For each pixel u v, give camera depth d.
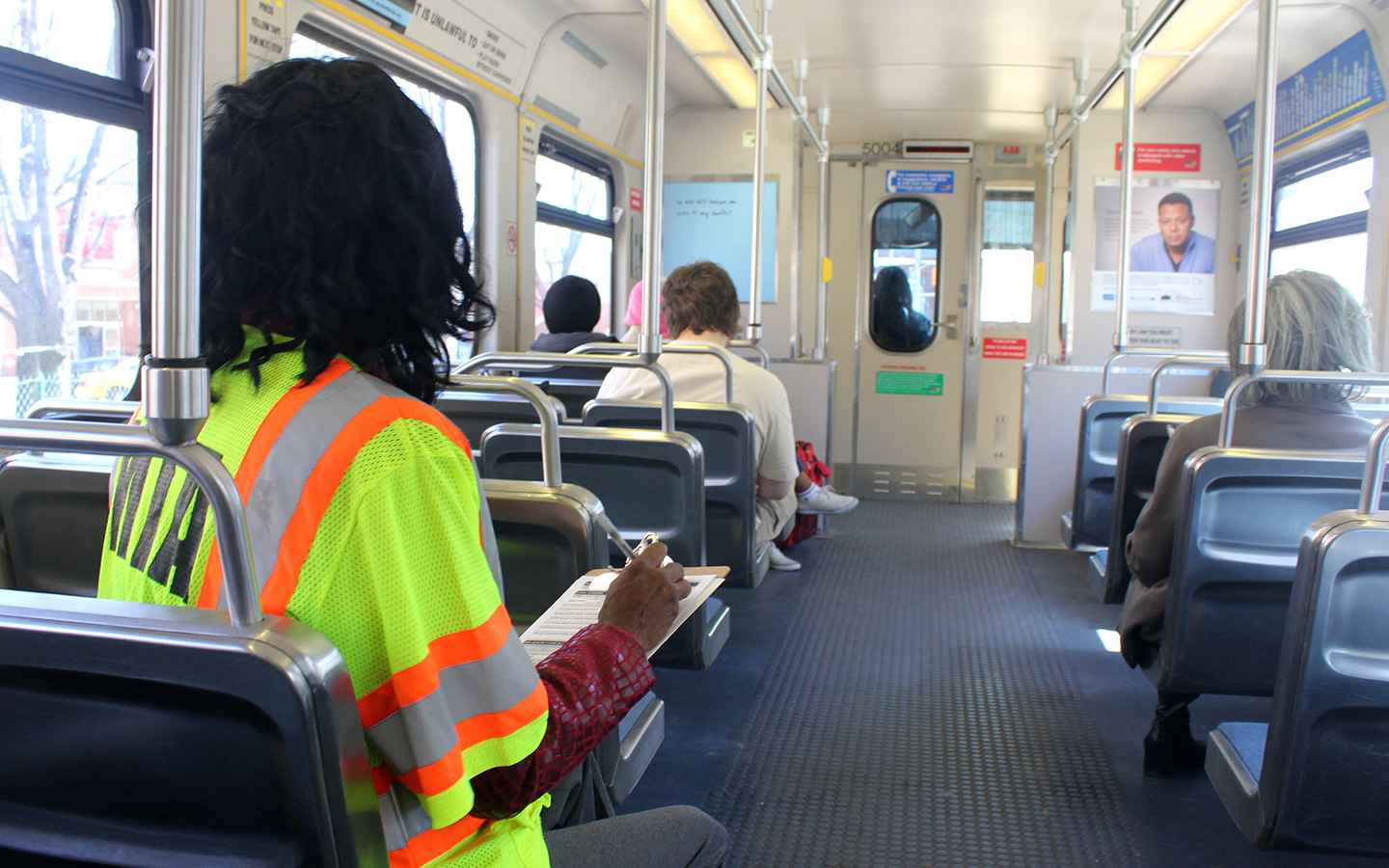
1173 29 5.14
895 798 2.60
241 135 0.85
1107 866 2.26
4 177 2.57
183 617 0.77
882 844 2.36
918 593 4.68
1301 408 2.26
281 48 3.43
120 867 0.83
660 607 1.16
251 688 0.74
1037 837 2.39
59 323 2.75
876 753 2.87
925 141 7.96
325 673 0.74
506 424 2.58
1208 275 6.96
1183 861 2.29
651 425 3.07
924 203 8.02
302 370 0.88
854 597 4.61
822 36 5.56
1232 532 2.14
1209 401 3.94
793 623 4.18
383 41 4.00
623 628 1.12
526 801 0.93
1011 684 3.45
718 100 6.86
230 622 0.76
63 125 2.71
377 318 0.91
